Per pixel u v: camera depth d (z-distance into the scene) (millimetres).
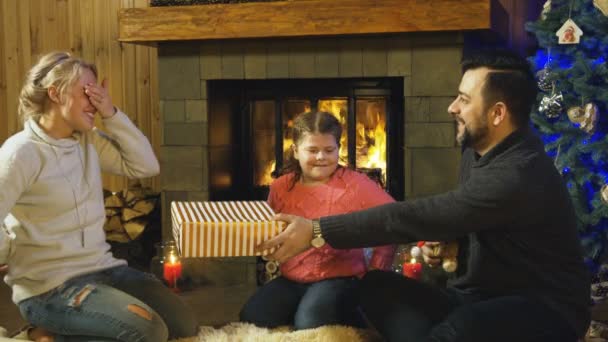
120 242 3574
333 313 1971
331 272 2094
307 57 3127
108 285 1866
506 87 1670
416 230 1669
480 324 1595
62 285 1775
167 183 3281
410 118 3057
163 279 3254
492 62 1695
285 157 3424
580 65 2889
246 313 2068
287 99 3381
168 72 3238
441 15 2873
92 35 4012
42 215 1782
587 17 2951
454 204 1642
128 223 3574
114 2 3967
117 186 4066
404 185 3254
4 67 4109
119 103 4012
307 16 2967
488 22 2848
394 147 3312
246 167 3531
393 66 3055
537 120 3084
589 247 3002
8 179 1689
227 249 1726
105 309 1703
